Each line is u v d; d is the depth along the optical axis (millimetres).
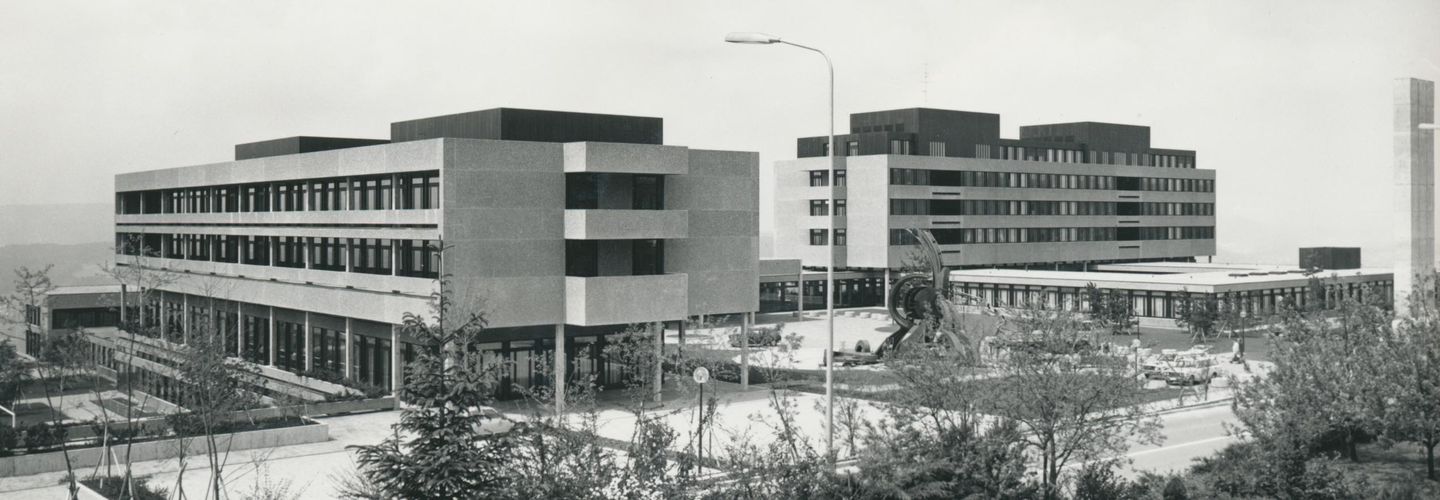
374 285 61375
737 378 69688
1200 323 93750
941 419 40500
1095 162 152250
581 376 62156
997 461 34062
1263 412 39406
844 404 46812
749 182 65438
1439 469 42031
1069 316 39969
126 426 49062
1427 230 73750
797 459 32344
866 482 31594
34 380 70188
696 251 63438
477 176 55812
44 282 68000
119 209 93500
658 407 57781
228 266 76938
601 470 31344
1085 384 36156
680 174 62188
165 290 85562
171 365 57438
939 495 32688
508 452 31375
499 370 40938
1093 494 36000
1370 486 39406
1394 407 38719
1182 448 49438
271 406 56625
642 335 56562
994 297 123500
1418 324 39656
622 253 60562
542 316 57688
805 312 128125
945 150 136875
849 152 134875
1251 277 113188
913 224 131375
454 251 55188
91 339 80625
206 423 40156
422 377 30953
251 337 75938
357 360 64500
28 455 44312
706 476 40188
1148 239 157000
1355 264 132750
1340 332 41875
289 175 67875
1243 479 38531
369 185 62750
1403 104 72875
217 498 36375
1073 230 148375
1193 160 165375
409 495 30031
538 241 57594
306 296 66875
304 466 45312
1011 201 141000
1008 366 37250
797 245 136375
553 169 58094
